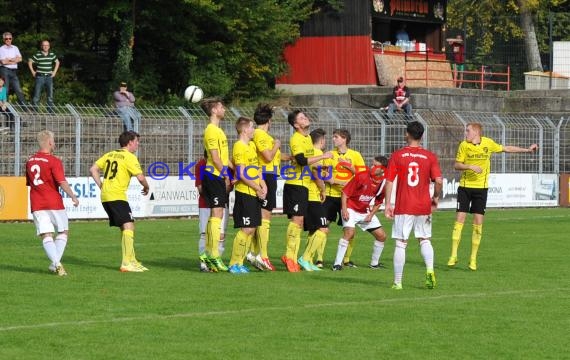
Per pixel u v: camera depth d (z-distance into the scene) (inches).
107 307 906.1
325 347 754.2
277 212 2118.6
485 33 4128.9
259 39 2950.3
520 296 1006.4
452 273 1199.6
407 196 1031.0
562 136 2573.8
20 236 1558.8
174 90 2935.5
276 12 2915.8
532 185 2425.0
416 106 2763.3
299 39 3093.0
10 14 2706.7
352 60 3031.5
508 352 747.4
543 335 808.9
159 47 2876.5
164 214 2001.7
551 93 2994.6
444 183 2359.7
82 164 1983.3
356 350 745.6
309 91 3085.6
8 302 928.9
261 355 724.7
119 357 712.4
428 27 3356.3
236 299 960.3
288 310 903.7
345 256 1258.6
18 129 1856.5
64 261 1261.1
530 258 1363.2
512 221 2014.0
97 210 1908.2
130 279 1095.0
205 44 2866.6
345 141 1234.6
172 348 742.5
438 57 3287.4
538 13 4101.9
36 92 2233.0
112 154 1170.0
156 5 2741.1
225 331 805.9
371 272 1197.7
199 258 1254.3
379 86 2952.8
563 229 1831.9
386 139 2316.7
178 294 986.1
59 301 936.3
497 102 2997.0
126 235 1167.0
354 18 3026.6
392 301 963.3
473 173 1257.4
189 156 2032.5
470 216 2134.6
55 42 2802.7
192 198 2036.2
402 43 3218.5
